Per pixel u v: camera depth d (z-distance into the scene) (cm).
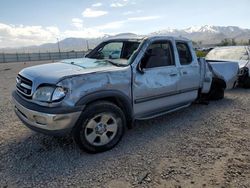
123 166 341
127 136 446
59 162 353
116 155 374
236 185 297
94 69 378
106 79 370
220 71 684
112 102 403
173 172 326
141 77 419
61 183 304
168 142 421
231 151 387
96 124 370
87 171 329
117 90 383
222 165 344
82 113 353
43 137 441
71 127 347
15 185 300
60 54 5941
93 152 375
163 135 451
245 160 358
